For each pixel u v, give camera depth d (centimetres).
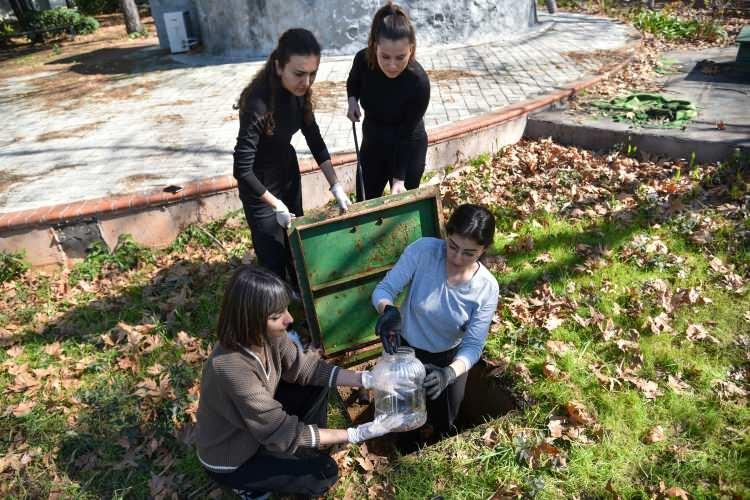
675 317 377
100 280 466
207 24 1115
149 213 494
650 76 828
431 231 363
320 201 546
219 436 237
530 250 457
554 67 872
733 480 272
